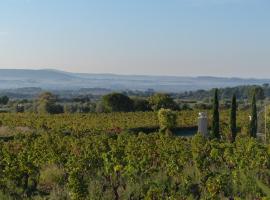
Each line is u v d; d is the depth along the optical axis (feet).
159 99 316.40
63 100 472.03
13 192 74.33
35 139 132.67
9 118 238.68
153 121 228.02
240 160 94.99
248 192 73.87
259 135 181.47
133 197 70.79
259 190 73.46
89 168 85.56
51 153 99.50
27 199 71.05
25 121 222.28
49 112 313.12
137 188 72.79
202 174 79.20
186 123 228.43
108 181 79.25
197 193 72.18
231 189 74.59
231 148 108.37
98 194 71.92
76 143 116.37
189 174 84.79
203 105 352.28
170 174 82.07
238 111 287.07
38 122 216.95
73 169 77.10
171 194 66.59
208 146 111.14
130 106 316.19
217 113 164.35
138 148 107.55
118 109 310.86
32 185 78.69
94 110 318.65
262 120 195.72
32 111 327.26
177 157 96.43
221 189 71.87
